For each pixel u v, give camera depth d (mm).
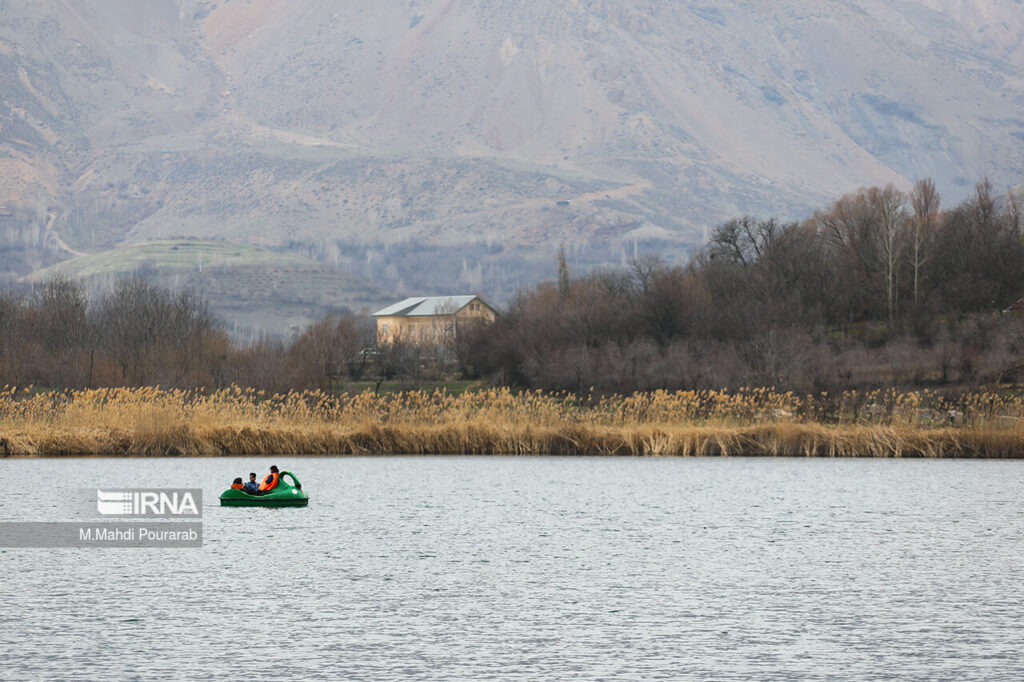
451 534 153000
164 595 115125
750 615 107625
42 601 112438
